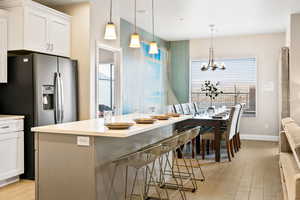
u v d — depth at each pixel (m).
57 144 2.86
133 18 6.30
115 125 2.82
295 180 2.04
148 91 7.62
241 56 8.11
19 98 4.22
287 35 6.76
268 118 7.91
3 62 4.21
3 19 4.21
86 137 2.73
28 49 4.25
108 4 5.40
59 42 4.84
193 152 5.64
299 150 2.55
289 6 5.32
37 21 4.41
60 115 4.52
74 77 4.92
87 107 4.99
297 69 5.68
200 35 8.07
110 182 2.98
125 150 3.28
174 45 8.85
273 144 7.23
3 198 3.48
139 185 3.65
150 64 7.76
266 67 7.89
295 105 5.68
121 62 5.98
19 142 4.12
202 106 8.63
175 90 8.86
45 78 4.28
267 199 3.51
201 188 3.90
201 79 8.62
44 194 2.93
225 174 4.57
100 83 6.14
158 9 5.62
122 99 6.08
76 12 5.07
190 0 5.04
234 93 8.26
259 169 4.86
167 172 4.45
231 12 5.77
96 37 5.18
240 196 3.61
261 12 5.75
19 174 4.13
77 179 2.78
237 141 6.34
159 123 3.40
